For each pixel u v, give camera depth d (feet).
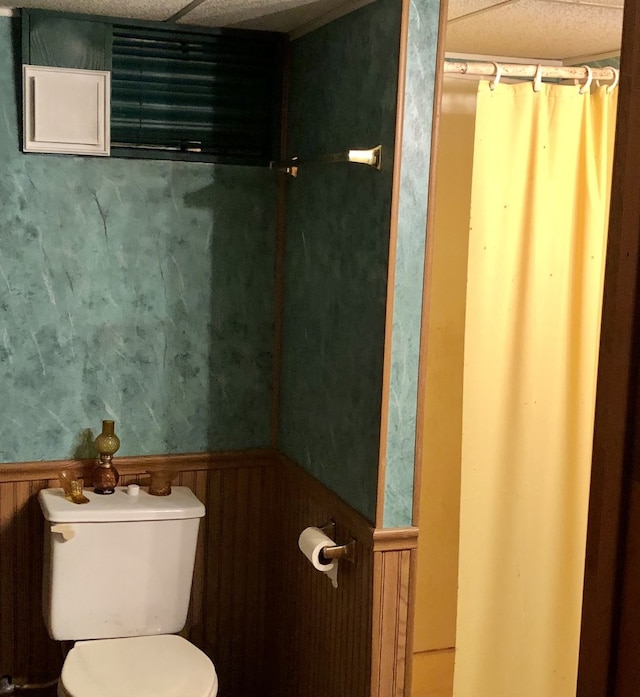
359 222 7.07
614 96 7.89
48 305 8.37
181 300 8.79
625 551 2.34
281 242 9.00
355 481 7.18
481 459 8.00
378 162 6.63
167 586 8.16
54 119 8.04
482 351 7.84
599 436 2.42
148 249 8.61
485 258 7.72
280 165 7.95
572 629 8.51
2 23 7.92
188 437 8.98
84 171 8.32
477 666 8.35
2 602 8.48
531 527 8.22
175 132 8.59
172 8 7.66
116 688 7.02
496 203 7.72
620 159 2.34
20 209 8.17
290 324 8.82
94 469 8.43
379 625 6.84
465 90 9.18
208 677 7.30
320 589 7.97
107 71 8.14
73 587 7.89
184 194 8.66
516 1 6.97
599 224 8.00
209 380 8.98
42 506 8.02
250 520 9.27
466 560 8.13
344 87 7.34
